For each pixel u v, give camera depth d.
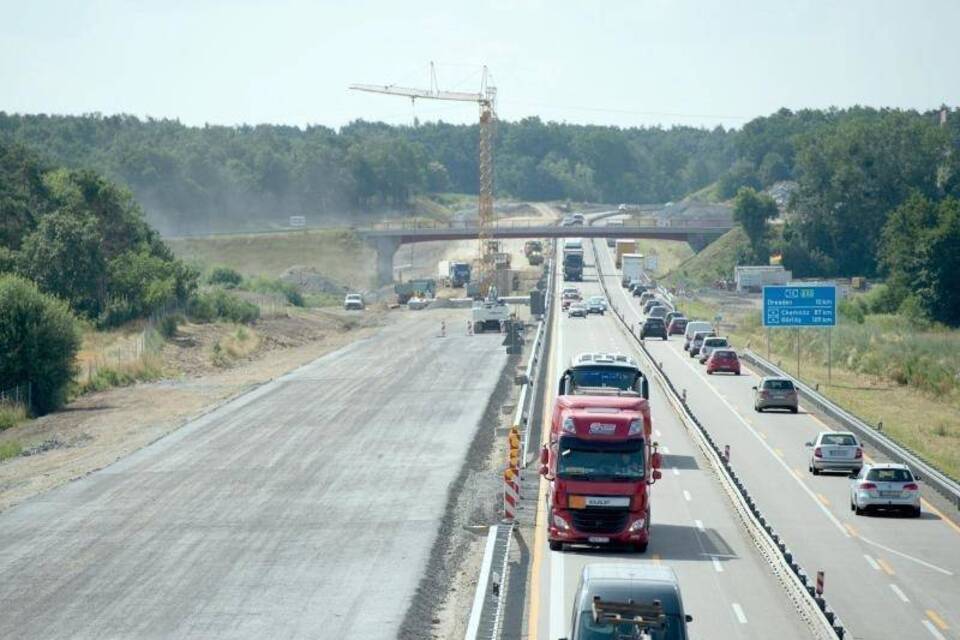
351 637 53.38
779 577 58.50
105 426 125.00
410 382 148.75
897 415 136.75
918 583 58.88
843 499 82.00
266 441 108.88
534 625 50.84
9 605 60.09
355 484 88.75
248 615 57.22
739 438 108.62
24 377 139.88
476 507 79.50
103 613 58.16
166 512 81.19
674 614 37.66
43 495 88.38
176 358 180.25
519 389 139.12
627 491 63.72
